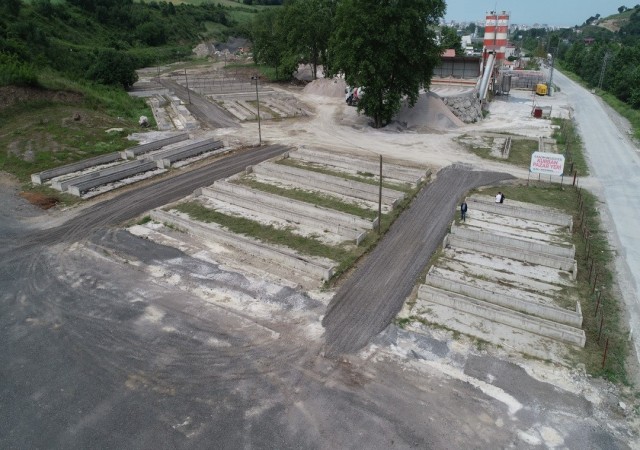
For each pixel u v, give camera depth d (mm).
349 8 45656
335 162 38438
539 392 15250
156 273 22438
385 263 23344
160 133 47344
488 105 65062
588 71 93625
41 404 15023
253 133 49531
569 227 27031
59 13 88500
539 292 20734
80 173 36000
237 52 119812
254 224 27562
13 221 28438
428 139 46969
